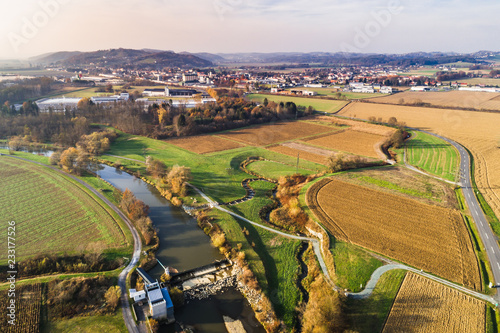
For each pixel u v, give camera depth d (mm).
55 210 83688
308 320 50406
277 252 70938
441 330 46000
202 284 62000
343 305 51656
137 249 69938
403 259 62969
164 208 91312
